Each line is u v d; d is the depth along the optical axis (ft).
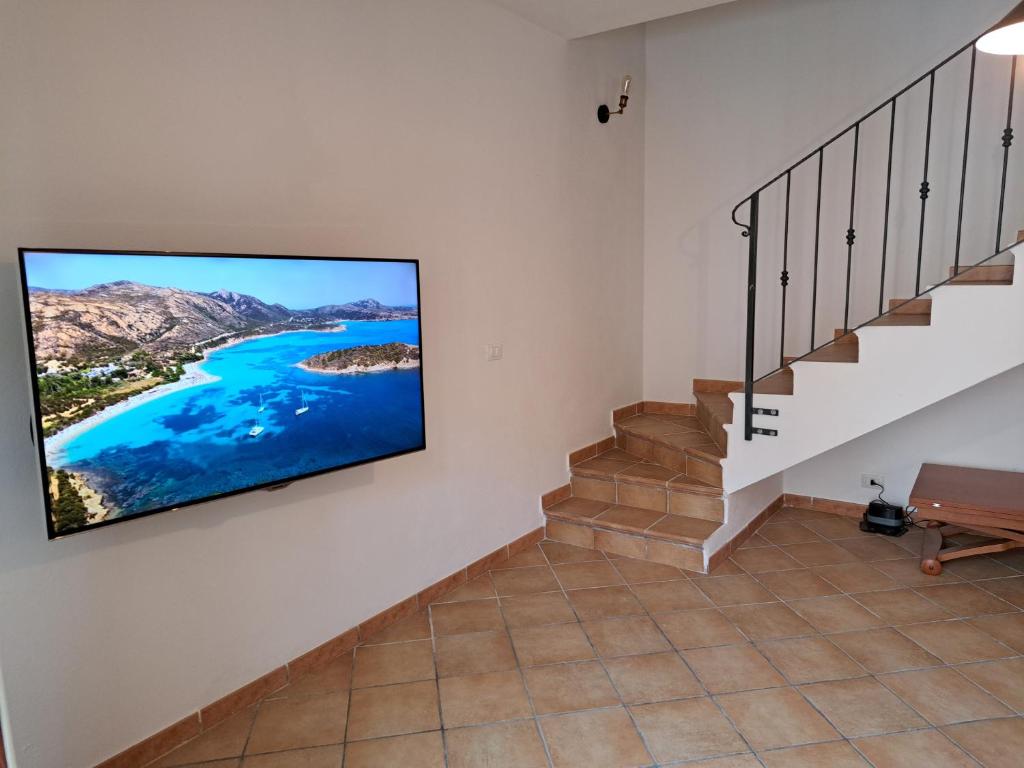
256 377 6.86
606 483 12.50
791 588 10.16
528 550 11.79
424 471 9.66
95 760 6.37
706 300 14.60
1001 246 11.73
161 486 6.20
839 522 12.92
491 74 10.27
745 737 6.95
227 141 6.97
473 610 9.71
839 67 12.74
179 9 6.50
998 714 7.17
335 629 8.55
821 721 7.15
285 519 7.86
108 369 5.77
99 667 6.35
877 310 12.91
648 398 15.60
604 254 13.61
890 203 12.55
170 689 6.90
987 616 9.20
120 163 6.17
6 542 5.70
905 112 12.23
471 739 7.03
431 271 9.49
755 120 13.65
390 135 8.72
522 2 10.14
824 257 13.29
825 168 13.07
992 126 11.54
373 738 7.07
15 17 5.48
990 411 11.85
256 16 7.14
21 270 5.23
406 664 8.39
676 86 14.39
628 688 7.82
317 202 7.89
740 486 11.01
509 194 10.83
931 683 7.74
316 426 7.45
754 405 10.75
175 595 6.88
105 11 5.98
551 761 6.69
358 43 8.23
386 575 9.21
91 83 5.94
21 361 5.68
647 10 10.43
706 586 10.28
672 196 14.71
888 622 9.11
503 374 11.01
